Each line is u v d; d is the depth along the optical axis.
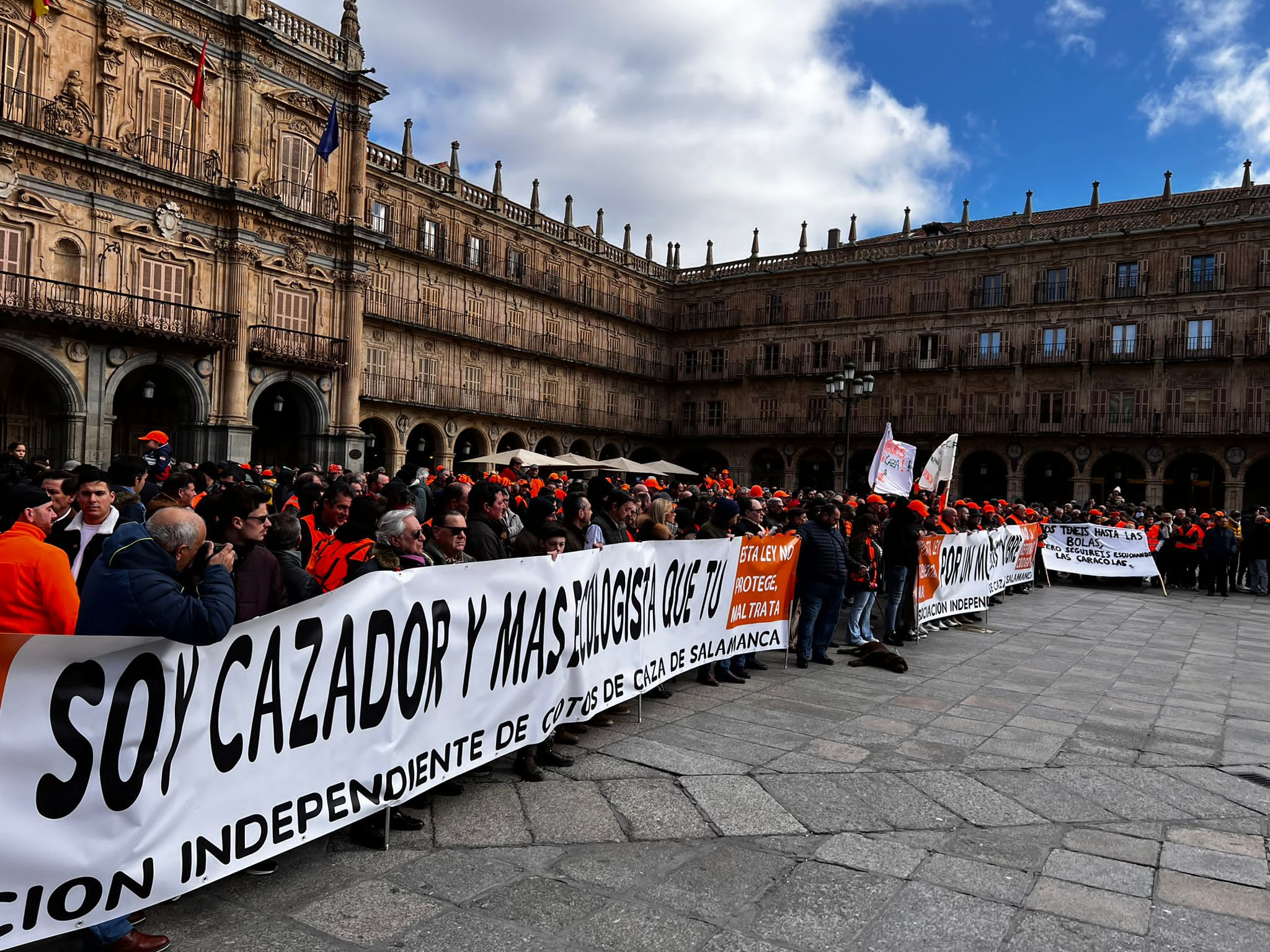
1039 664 10.77
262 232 28.11
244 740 3.88
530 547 6.87
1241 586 22.03
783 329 53.16
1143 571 20.00
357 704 4.48
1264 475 42.47
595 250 51.69
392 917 4.06
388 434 38.03
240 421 27.12
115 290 24.27
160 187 25.16
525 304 45.97
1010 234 46.41
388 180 37.94
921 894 4.49
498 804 5.53
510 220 44.66
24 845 3.08
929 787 6.12
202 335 25.66
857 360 50.44
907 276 49.22
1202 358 40.75
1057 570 20.41
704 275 57.06
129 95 24.70
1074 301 44.28
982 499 48.78
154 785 3.50
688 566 8.19
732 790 5.90
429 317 40.00
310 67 29.75
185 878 3.63
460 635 5.19
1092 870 4.86
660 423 56.94
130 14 24.53
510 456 28.42
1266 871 4.91
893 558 11.80
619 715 7.75
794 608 11.35
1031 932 4.14
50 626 3.94
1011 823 5.53
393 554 5.10
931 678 9.74
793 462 52.22
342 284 31.12
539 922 4.07
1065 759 6.90
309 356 29.61
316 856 4.71
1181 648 12.46
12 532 4.07
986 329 46.78
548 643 6.03
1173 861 5.02
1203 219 41.38
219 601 3.67
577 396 49.81
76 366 23.22
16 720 3.05
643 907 4.25
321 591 5.40
